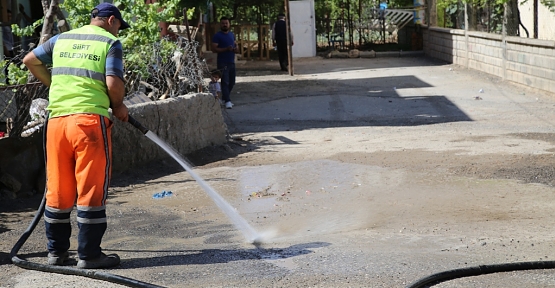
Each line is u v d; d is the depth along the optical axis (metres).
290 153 10.62
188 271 5.20
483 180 8.27
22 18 16.81
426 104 15.63
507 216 6.68
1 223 6.91
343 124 13.41
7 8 15.52
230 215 7.08
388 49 30.78
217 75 15.30
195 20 22.25
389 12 30.83
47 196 5.38
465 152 10.07
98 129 5.18
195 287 4.81
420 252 5.56
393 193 7.83
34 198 7.96
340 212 7.11
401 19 30.52
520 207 7.01
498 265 5.03
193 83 11.51
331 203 7.51
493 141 10.94
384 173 8.87
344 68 24.80
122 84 5.28
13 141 7.96
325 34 32.78
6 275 5.17
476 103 15.54
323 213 7.10
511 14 18.97
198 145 10.55
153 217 7.09
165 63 11.14
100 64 5.23
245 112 15.27
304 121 13.92
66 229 5.41
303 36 30.31
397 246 5.76
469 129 12.30
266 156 10.46
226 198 7.91
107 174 5.27
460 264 5.20
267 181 8.73
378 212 7.04
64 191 5.34
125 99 9.91
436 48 26.77
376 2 33.19
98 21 5.49
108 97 5.31
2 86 8.49
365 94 17.61
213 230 6.52
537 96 16.34
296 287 4.75
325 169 9.29
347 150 10.63
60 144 5.23
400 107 15.35
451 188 7.95
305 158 10.16
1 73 9.88
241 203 7.67
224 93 15.84
